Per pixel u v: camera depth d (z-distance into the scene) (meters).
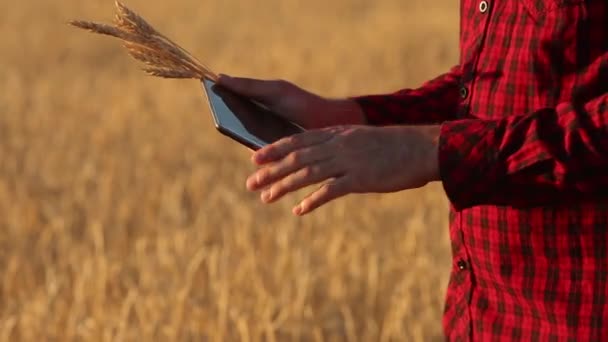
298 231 7.38
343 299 6.14
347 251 6.72
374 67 17.03
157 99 13.91
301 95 2.88
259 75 16.61
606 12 2.37
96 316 5.59
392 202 8.18
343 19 26.14
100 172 9.80
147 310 5.66
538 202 2.26
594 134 2.16
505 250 2.53
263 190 2.38
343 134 2.22
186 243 7.10
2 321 5.85
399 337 5.54
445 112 3.00
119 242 7.32
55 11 27.55
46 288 6.24
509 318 2.59
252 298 6.07
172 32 23.86
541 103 2.43
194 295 6.13
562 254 2.44
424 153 2.21
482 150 2.21
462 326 2.71
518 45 2.48
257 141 2.48
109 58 19.64
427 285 6.00
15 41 21.50
